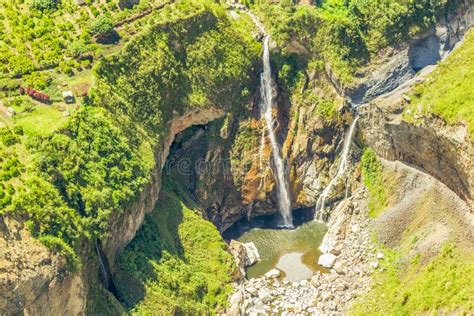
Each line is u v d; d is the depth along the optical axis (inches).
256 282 3437.5
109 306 2815.0
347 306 3208.7
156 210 3380.9
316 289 3363.7
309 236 3821.4
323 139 3929.6
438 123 3255.4
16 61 3324.3
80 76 3321.9
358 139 3887.8
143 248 3152.1
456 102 3225.9
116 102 3294.8
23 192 2628.0
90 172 2952.8
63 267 2568.9
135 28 3634.4
